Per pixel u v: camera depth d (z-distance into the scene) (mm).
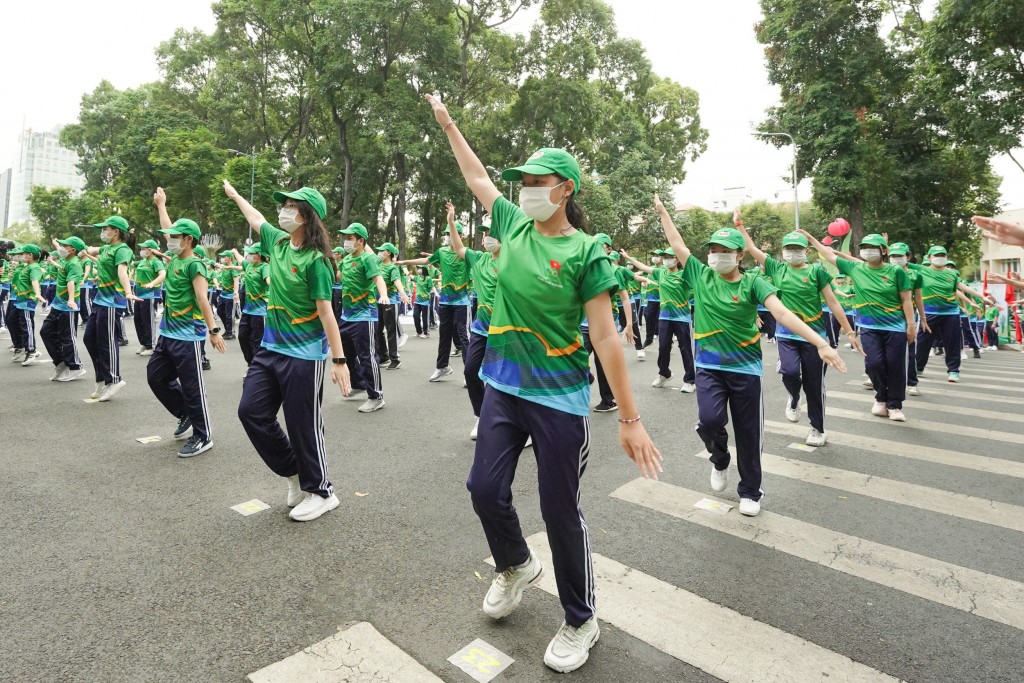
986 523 4203
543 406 2549
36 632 2648
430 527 3869
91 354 7250
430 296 18047
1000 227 2820
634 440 2473
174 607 2877
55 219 51062
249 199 33156
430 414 7113
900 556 3666
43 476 4621
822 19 24875
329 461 5207
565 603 2596
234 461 5117
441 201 32750
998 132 19016
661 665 2576
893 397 7277
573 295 2500
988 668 2592
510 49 32406
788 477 5141
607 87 39938
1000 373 11828
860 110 27625
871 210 28188
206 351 12289
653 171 37938
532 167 2500
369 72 28828
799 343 6145
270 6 29344
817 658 2643
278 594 3023
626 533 3904
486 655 2592
